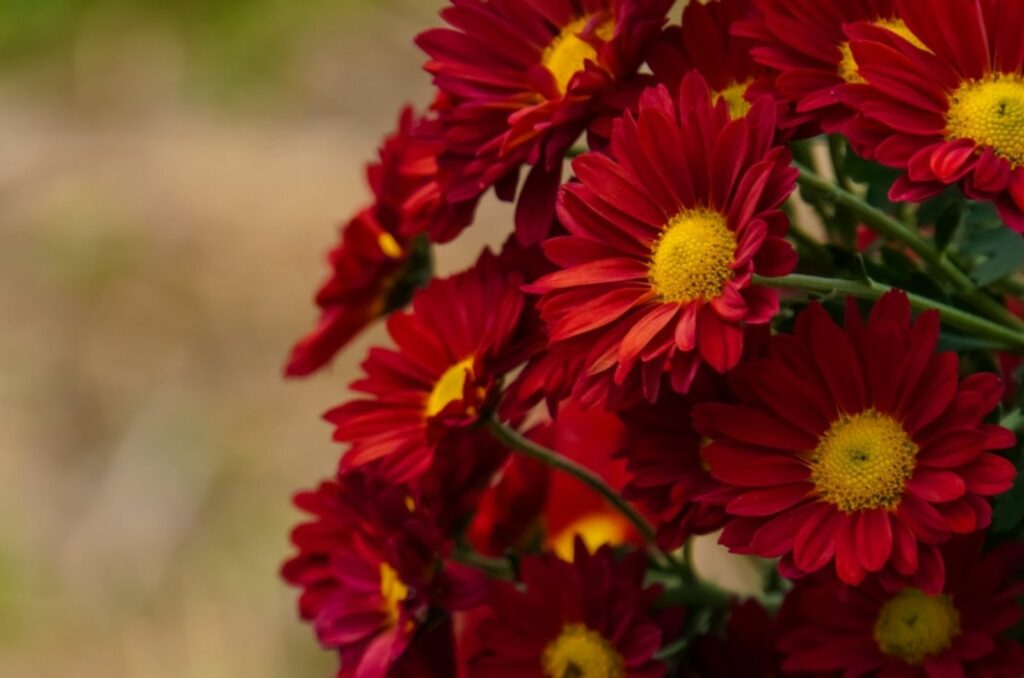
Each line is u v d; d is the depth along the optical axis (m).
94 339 1.77
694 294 0.49
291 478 1.62
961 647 0.51
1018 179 0.48
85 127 2.01
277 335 1.73
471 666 0.55
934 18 0.50
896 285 0.53
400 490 0.55
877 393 0.49
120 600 1.57
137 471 1.65
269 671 1.50
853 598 0.52
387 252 0.61
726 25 0.52
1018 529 0.52
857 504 0.49
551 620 0.55
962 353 0.54
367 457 0.54
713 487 0.50
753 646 0.54
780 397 0.50
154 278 1.81
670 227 0.50
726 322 0.48
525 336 0.54
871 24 0.50
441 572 0.55
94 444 1.69
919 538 0.48
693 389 0.51
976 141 0.49
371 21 2.04
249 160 1.91
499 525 0.61
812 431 0.50
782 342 0.50
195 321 1.76
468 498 0.58
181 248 1.82
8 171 1.96
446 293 0.55
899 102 0.49
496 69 0.54
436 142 0.54
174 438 1.67
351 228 0.60
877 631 0.52
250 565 1.57
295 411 1.67
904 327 0.49
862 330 0.50
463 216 0.54
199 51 2.07
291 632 1.52
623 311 0.49
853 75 0.51
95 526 1.62
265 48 2.05
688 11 0.52
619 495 0.61
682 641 0.57
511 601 0.55
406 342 0.56
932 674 0.51
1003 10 0.49
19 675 1.52
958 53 0.50
